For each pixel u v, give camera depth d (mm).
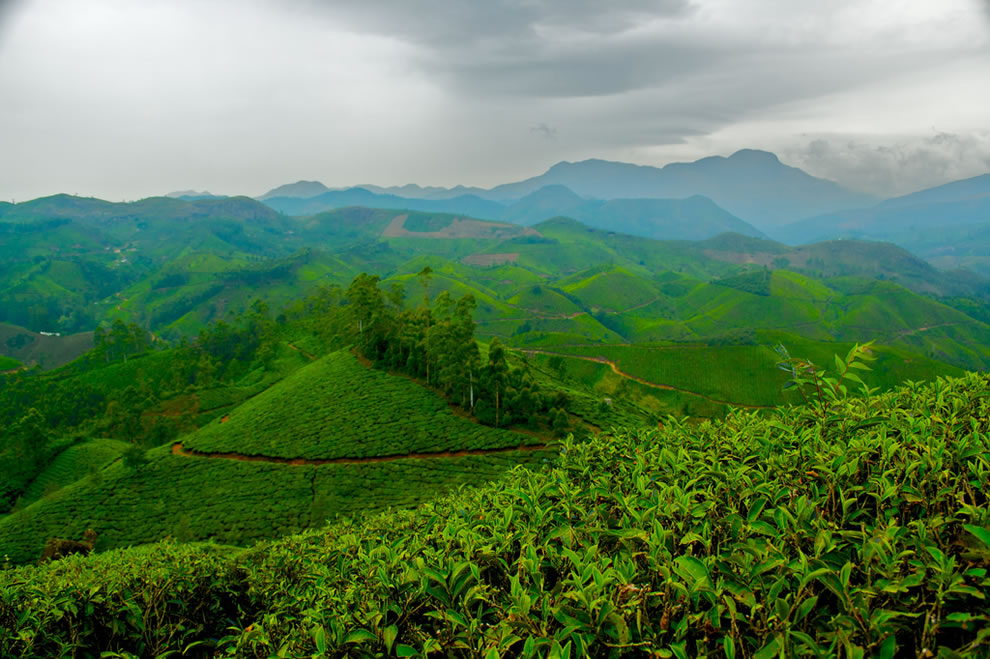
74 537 46719
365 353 83188
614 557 5984
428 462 54625
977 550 4566
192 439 66625
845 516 5520
